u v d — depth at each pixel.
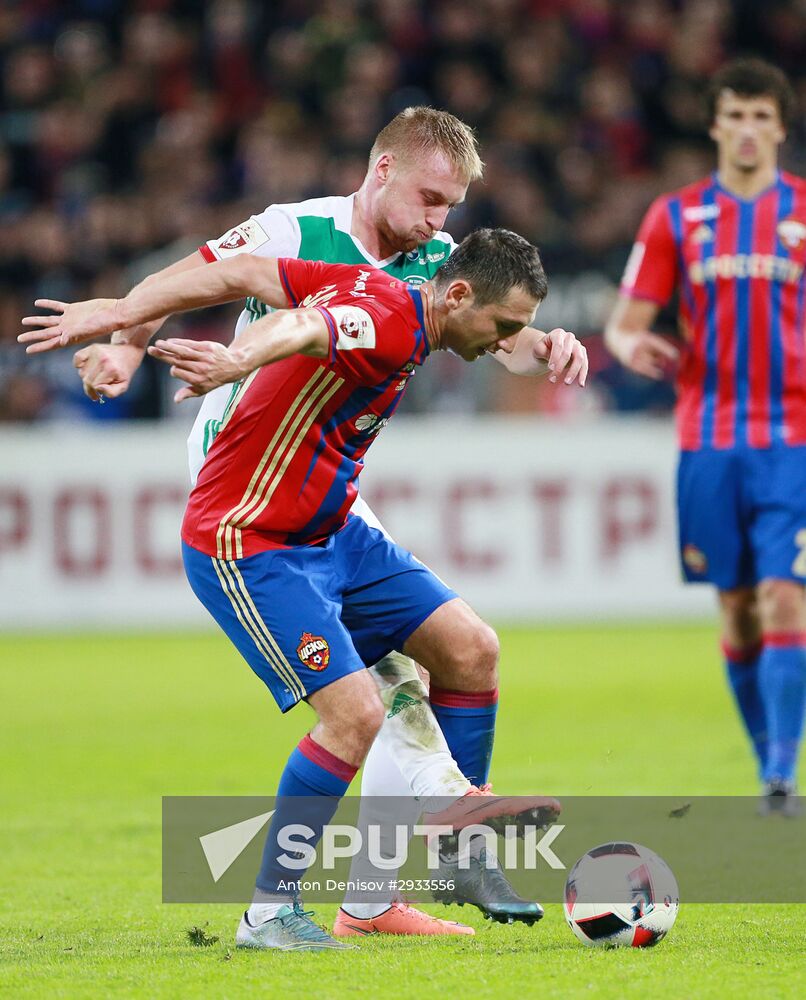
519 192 58.59
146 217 58.66
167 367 55.09
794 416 24.31
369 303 13.90
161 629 53.47
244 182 60.53
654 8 67.44
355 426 14.49
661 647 46.56
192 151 61.78
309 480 14.40
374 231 16.20
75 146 62.12
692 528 24.88
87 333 14.15
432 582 15.42
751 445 24.25
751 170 24.67
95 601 53.16
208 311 54.78
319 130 62.50
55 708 36.06
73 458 52.78
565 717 32.78
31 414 55.16
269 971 12.97
